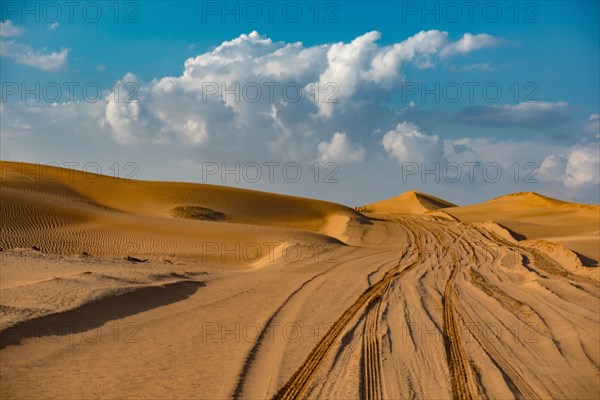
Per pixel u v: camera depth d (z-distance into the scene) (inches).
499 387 441.4
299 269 1186.0
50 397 370.0
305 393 402.9
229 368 453.7
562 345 583.5
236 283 936.3
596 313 728.3
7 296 593.3
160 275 874.8
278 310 705.0
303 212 3312.0
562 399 432.1
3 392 367.6
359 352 516.7
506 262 1385.3
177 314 648.4
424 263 1359.5
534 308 760.3
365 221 2901.1
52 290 639.8
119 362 454.3
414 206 5014.8
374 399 398.9
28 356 441.4
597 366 517.0
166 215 2815.0
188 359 474.3
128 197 3117.6
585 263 1290.6
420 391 420.8
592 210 3041.3
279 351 512.7
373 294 848.9
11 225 1729.8
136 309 644.7
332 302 775.1
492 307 776.9
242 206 3225.9
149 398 380.5
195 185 3494.1
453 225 2677.2
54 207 2023.9
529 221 2952.8
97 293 639.8
